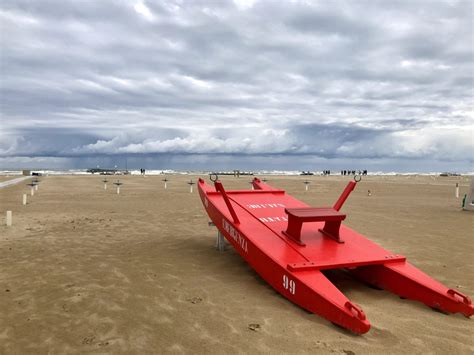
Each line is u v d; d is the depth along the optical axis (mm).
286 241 5543
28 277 5867
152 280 5801
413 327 4141
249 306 4719
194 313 4480
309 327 4086
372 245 5734
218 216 6953
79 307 4641
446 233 10242
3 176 54969
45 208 15367
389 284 5234
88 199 19766
